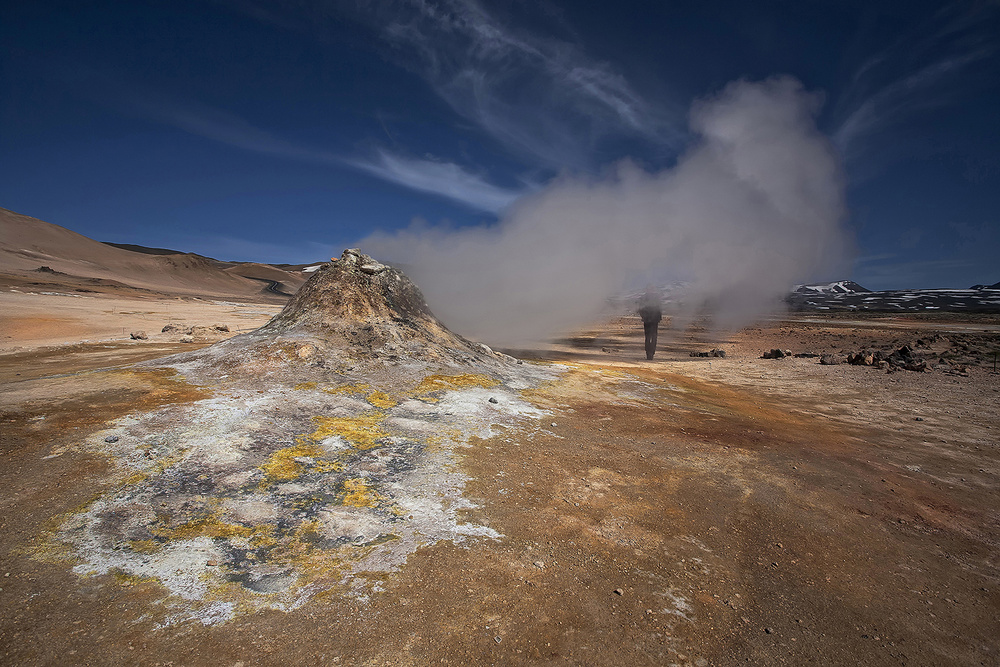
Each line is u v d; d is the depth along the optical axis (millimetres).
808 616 3848
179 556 4004
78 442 5836
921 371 16969
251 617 3389
